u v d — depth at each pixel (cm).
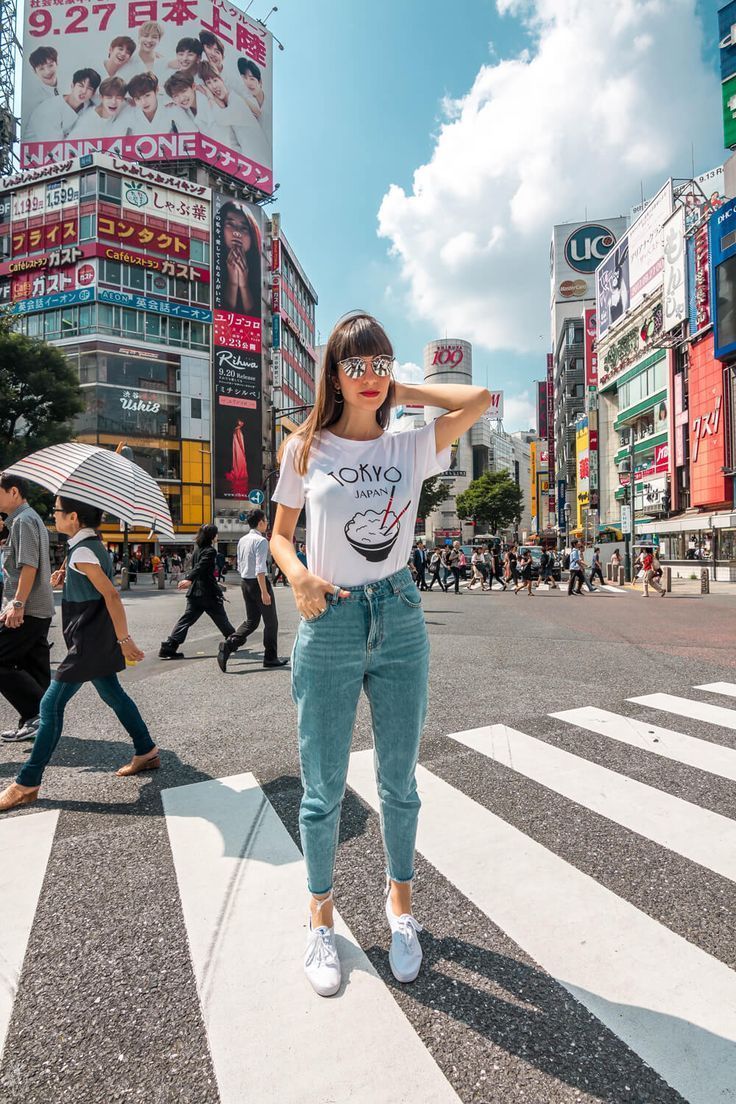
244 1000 162
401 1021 153
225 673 611
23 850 246
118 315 3912
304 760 171
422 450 172
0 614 388
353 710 169
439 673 590
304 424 174
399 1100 130
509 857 235
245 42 4656
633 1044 146
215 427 4238
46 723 291
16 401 2398
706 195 3212
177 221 4106
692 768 329
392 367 166
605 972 171
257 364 4428
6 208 4003
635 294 3769
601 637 853
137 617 1179
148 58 4372
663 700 480
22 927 195
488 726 408
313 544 168
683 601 1588
